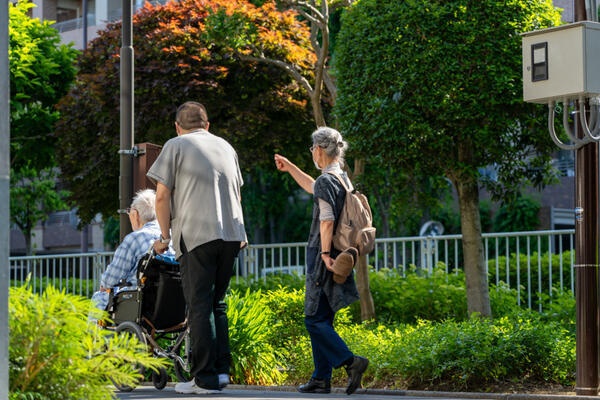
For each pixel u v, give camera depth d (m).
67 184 25.08
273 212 59.69
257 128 21.92
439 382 11.20
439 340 11.67
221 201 9.88
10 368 5.93
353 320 18.69
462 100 14.58
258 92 22.48
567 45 9.98
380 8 15.23
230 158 10.13
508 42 14.62
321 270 9.84
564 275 18.94
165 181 9.77
